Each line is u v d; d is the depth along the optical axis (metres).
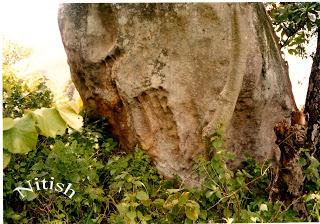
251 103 3.95
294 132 3.50
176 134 3.78
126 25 3.74
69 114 2.79
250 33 3.81
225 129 3.61
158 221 3.28
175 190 3.25
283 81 4.37
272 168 4.04
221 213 3.41
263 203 3.51
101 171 3.77
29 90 4.09
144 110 3.84
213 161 3.38
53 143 3.68
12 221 3.10
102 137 4.17
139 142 3.93
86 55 4.01
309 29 4.65
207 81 3.70
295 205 3.55
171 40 3.69
